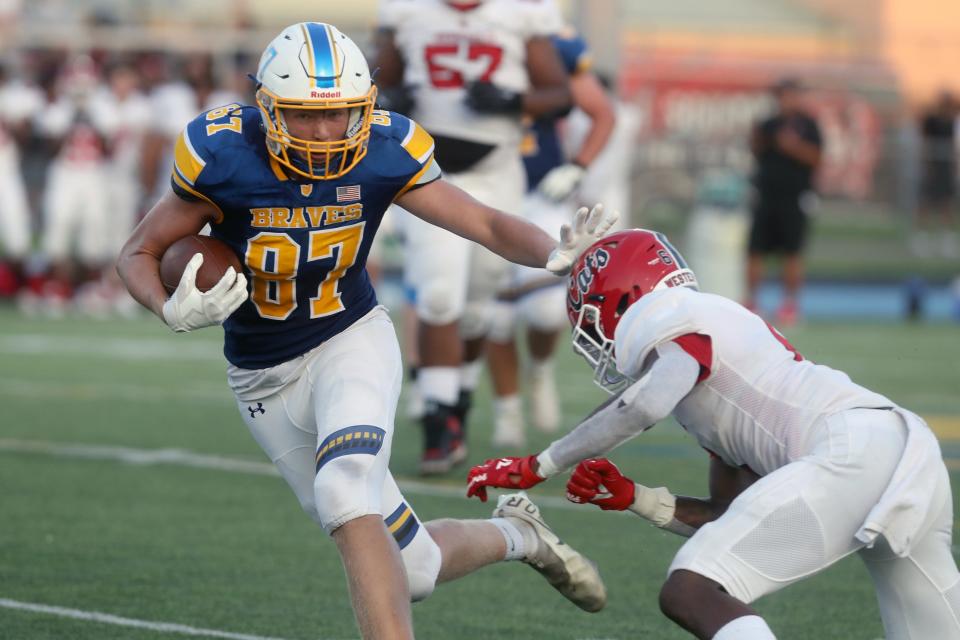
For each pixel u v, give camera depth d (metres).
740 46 78.12
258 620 14.86
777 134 51.31
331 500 11.47
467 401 23.38
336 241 12.38
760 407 11.59
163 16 70.00
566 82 23.42
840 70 68.56
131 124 51.16
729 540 10.99
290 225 12.19
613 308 12.02
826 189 67.69
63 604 15.34
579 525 19.73
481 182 23.27
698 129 62.84
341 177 12.16
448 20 22.84
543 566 13.62
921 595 11.54
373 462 11.76
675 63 63.25
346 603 15.60
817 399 11.48
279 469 13.27
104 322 50.00
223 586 16.23
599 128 25.58
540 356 27.34
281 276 12.40
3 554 17.58
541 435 27.34
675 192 62.06
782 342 11.99
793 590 16.52
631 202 61.66
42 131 52.66
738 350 11.65
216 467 23.72
